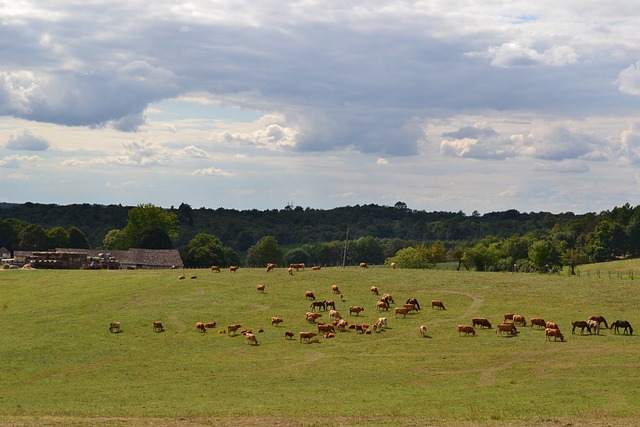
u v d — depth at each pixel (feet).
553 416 146.41
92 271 428.97
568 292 317.83
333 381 193.06
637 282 339.36
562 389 177.06
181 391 184.14
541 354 221.25
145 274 408.05
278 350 237.66
